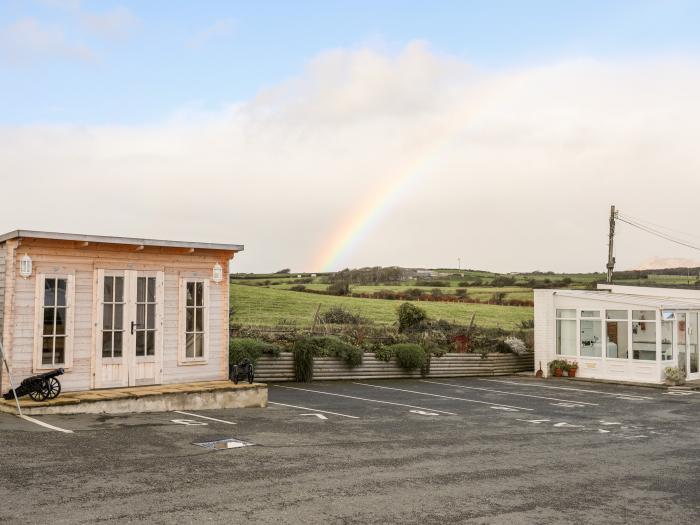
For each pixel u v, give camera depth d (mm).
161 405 14578
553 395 21641
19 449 9992
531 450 11992
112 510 7320
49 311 14109
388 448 11617
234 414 14836
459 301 59031
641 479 9891
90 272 14766
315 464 10039
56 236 13906
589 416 17031
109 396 13836
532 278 80938
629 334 26297
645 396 21812
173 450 10492
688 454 12062
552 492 8906
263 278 71125
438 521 7457
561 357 28375
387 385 23422
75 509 7301
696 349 27828
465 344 29547
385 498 8289
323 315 37281
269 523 7137
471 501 8312
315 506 7824
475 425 14914
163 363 15852
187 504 7660
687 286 31469
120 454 10016
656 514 8062
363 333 29109
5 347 13469
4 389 13422
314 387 21969
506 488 9031
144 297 15594
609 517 7875
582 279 80188
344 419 15008
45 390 13367
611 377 26672
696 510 8289
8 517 6961
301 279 71625
